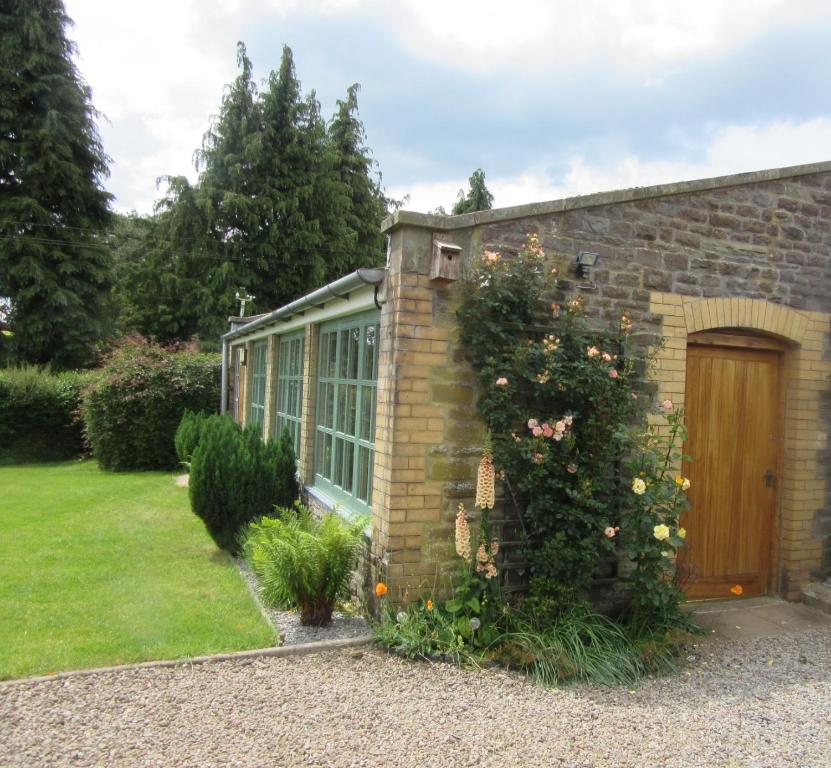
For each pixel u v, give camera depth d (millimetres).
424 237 4371
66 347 22156
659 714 3496
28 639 4137
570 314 4559
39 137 21859
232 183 23891
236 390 13094
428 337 4379
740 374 5523
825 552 5641
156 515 8289
